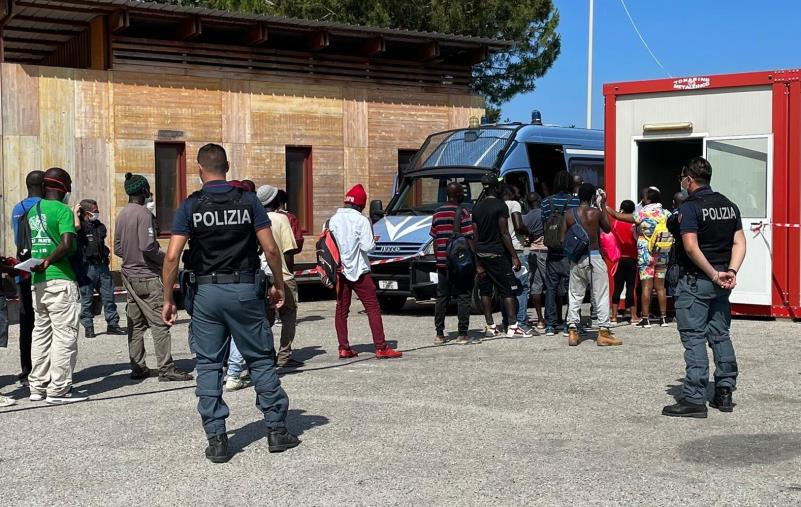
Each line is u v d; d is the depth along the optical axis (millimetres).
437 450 6098
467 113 20359
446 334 11844
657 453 5930
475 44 19766
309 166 18438
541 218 12078
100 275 12703
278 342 11438
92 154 16016
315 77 18484
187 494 5309
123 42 16406
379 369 9219
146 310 9047
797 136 12078
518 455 5930
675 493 5078
